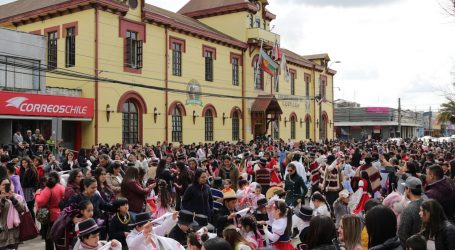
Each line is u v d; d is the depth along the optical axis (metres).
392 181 14.32
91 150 22.52
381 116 72.19
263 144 29.19
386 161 14.92
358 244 5.16
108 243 5.95
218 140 35.81
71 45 26.16
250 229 7.61
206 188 9.50
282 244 7.86
